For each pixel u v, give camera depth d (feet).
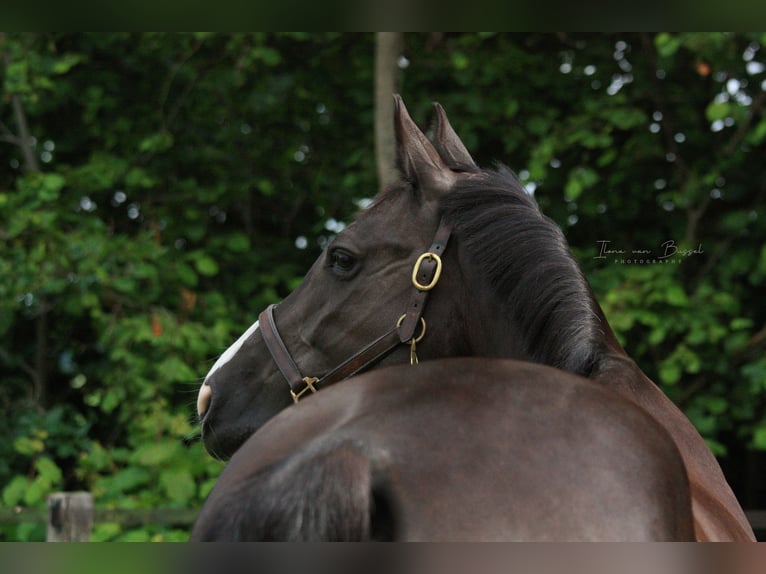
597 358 5.87
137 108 23.57
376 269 7.46
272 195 24.61
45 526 17.42
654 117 22.07
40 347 23.50
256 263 23.29
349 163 22.52
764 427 18.92
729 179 21.21
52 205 21.61
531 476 3.94
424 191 7.45
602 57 22.36
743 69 20.58
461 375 4.51
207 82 23.38
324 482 3.76
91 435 23.35
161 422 18.71
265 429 4.75
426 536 3.79
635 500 3.94
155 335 20.11
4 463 21.02
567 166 21.61
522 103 22.35
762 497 22.25
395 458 3.97
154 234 21.66
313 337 7.82
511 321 6.34
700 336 18.93
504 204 6.98
